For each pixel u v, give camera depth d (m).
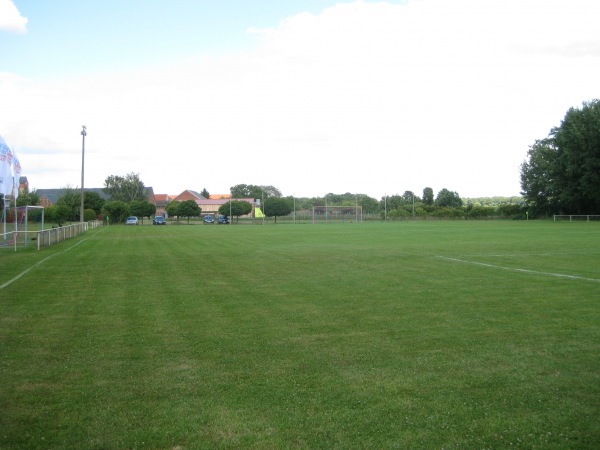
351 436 4.43
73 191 81.56
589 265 16.84
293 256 20.77
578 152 66.94
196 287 12.73
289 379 5.84
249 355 6.81
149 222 88.06
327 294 11.63
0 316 9.27
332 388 5.55
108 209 78.38
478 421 4.72
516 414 4.87
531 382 5.72
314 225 65.94
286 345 7.30
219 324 8.65
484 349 7.04
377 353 6.88
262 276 14.73
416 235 36.25
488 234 36.72
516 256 20.03
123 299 11.04
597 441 4.34
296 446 4.25
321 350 7.04
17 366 6.33
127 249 24.84
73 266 17.20
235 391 5.46
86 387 5.59
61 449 4.20
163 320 8.97
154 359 6.63
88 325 8.57
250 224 74.50
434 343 7.37
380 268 16.47
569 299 10.80
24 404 5.11
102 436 4.42
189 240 32.44
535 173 76.88
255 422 4.69
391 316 9.23
